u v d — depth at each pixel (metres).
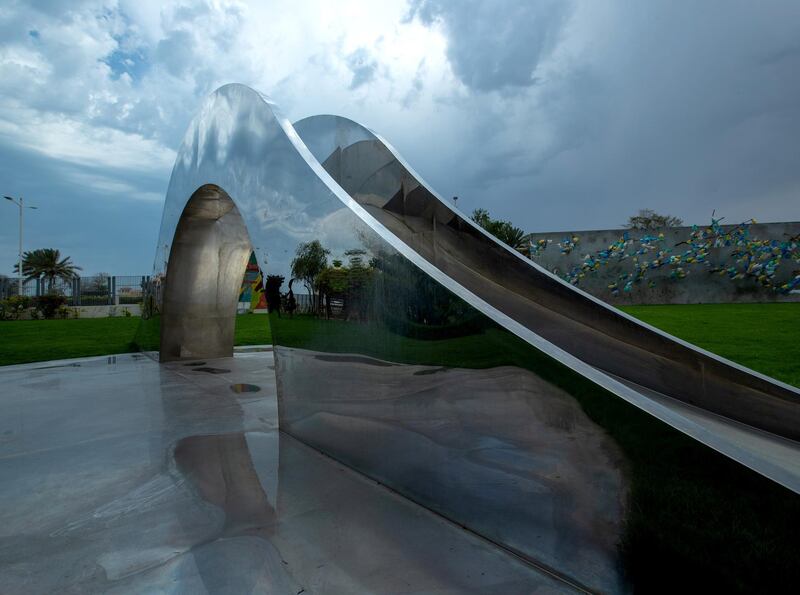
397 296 2.97
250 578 2.06
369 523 2.54
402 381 2.92
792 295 22.94
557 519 2.10
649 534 1.85
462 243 5.29
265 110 4.72
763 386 3.67
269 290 4.45
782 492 1.59
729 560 1.68
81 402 5.41
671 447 1.81
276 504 2.79
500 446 2.34
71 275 53.47
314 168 3.96
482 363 2.45
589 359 4.47
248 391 5.96
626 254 25.39
